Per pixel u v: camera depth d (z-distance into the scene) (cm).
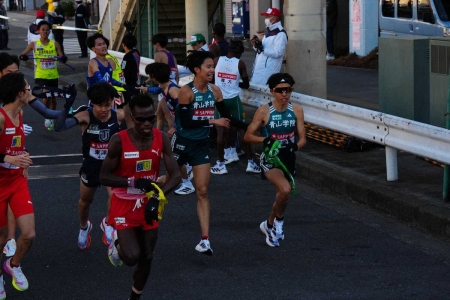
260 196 1082
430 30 1989
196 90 853
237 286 734
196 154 837
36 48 1652
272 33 1380
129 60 1403
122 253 638
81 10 2964
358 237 884
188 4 1938
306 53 1385
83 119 785
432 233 888
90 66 1233
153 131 650
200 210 829
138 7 2220
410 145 964
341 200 1052
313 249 844
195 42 1420
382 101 1209
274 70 1379
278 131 843
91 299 710
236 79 1243
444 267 779
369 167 1133
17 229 948
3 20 3459
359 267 782
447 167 921
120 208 652
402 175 1075
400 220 943
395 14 2145
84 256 837
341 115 1120
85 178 802
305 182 1159
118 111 817
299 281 744
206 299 702
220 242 874
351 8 2483
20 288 714
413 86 1138
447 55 1093
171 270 783
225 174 1222
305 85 1392
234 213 995
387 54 1185
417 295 702
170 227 937
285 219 962
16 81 692
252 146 1342
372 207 1001
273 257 820
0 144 695
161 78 1099
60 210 1019
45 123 1599
